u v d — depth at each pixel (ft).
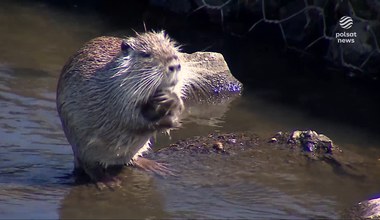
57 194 50.42
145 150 55.67
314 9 75.31
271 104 65.98
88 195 50.47
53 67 70.38
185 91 61.16
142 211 48.62
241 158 55.52
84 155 52.24
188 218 47.67
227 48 77.41
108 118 50.01
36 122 59.98
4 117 60.29
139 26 81.92
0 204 48.49
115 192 50.98
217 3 81.25
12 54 72.90
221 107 65.31
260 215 48.19
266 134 59.57
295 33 77.15
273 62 74.64
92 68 51.21
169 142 58.75
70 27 80.74
